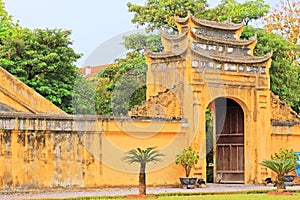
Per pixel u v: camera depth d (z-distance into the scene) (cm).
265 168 3634
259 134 3644
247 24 4884
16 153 2856
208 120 4231
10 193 2817
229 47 3619
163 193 2795
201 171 3412
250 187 3397
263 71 3703
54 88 4238
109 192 2944
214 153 3847
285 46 4597
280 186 2941
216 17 4784
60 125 2983
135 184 3195
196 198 2580
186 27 3538
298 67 5225
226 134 3788
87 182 3047
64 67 4297
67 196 2673
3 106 3130
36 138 2914
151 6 4747
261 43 4566
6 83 3250
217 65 3512
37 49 4322
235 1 4919
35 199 2477
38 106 3303
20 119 2870
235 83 3575
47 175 2933
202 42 3491
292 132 3791
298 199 2556
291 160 3127
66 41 4409
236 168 3731
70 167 3002
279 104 3791
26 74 4209
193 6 4756
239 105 3709
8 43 4272
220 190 3125
